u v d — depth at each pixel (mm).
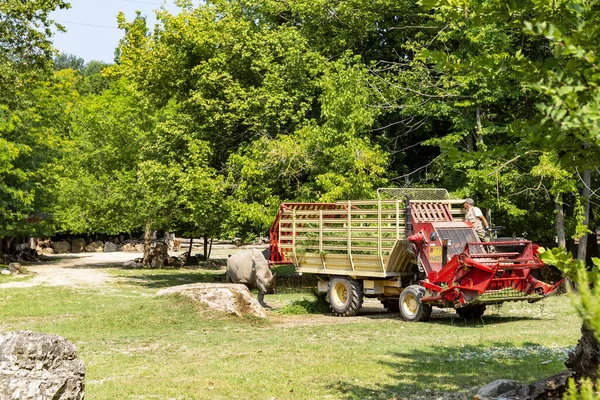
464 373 10805
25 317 18859
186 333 15922
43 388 6375
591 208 28828
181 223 43656
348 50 27406
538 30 4125
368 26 30609
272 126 29922
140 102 40125
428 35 29469
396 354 12703
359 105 26438
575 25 5020
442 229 18031
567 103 4086
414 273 19219
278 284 30484
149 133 40969
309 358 12328
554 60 5504
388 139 29859
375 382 10281
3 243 45781
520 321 17984
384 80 28719
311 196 27469
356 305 19703
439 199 19609
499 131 25359
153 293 25547
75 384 6691
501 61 5902
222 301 18047
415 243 18219
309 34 31734
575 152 5629
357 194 25531
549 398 8250
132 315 17422
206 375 10883
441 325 17312
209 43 30250
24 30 29312
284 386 10031
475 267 16766
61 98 49031
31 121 41812
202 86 29922
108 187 41312
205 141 29219
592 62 4121
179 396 9461
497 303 17359
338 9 30047
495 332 15711
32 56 30047
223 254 57219
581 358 7609
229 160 28750
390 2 29578
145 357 12781
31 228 42031
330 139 26375
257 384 10188
